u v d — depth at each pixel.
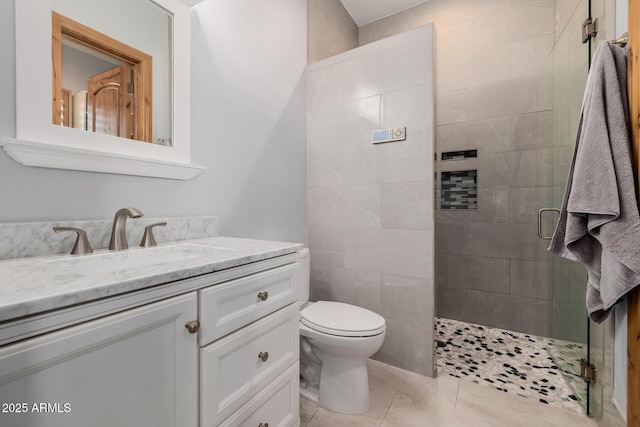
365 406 1.33
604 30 1.14
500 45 2.23
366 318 1.38
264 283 0.88
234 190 1.50
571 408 1.34
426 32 1.63
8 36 0.78
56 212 0.87
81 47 0.92
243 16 1.55
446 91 2.43
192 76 1.27
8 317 0.40
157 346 0.60
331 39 2.42
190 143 1.24
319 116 2.04
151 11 1.11
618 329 1.04
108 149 0.97
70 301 0.46
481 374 1.64
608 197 0.88
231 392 0.77
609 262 0.90
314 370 1.50
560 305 1.70
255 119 1.63
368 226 1.83
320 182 2.03
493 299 2.28
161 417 0.61
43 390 0.44
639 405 0.86
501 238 2.25
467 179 2.38
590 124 0.96
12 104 0.78
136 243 1.05
